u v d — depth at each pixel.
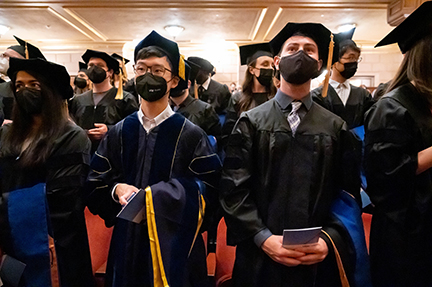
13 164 1.52
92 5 6.35
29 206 1.44
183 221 1.38
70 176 1.52
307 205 1.28
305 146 1.30
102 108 2.95
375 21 7.21
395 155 1.31
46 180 1.51
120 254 1.40
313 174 1.29
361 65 9.65
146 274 1.38
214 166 1.49
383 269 1.42
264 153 1.33
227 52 9.68
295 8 6.40
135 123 1.48
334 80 2.88
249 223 1.31
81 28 7.96
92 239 2.17
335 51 1.58
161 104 1.48
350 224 1.33
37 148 1.51
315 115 1.36
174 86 1.54
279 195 1.30
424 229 1.36
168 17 7.11
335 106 2.78
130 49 9.10
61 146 1.55
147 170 1.42
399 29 1.46
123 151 1.45
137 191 1.34
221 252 2.12
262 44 2.78
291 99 1.38
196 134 1.49
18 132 1.60
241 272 1.38
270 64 2.74
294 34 1.44
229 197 1.37
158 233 1.30
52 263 1.51
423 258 1.36
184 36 8.69
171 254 1.33
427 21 1.35
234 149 1.38
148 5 6.35
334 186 1.37
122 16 7.04
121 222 1.45
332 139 1.32
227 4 6.27
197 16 7.02
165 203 1.33
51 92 1.59
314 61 1.31
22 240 1.42
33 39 9.01
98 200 1.52
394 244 1.37
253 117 1.39
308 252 1.23
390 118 1.34
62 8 6.53
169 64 1.48
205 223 1.56
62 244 1.48
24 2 6.19
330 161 1.30
